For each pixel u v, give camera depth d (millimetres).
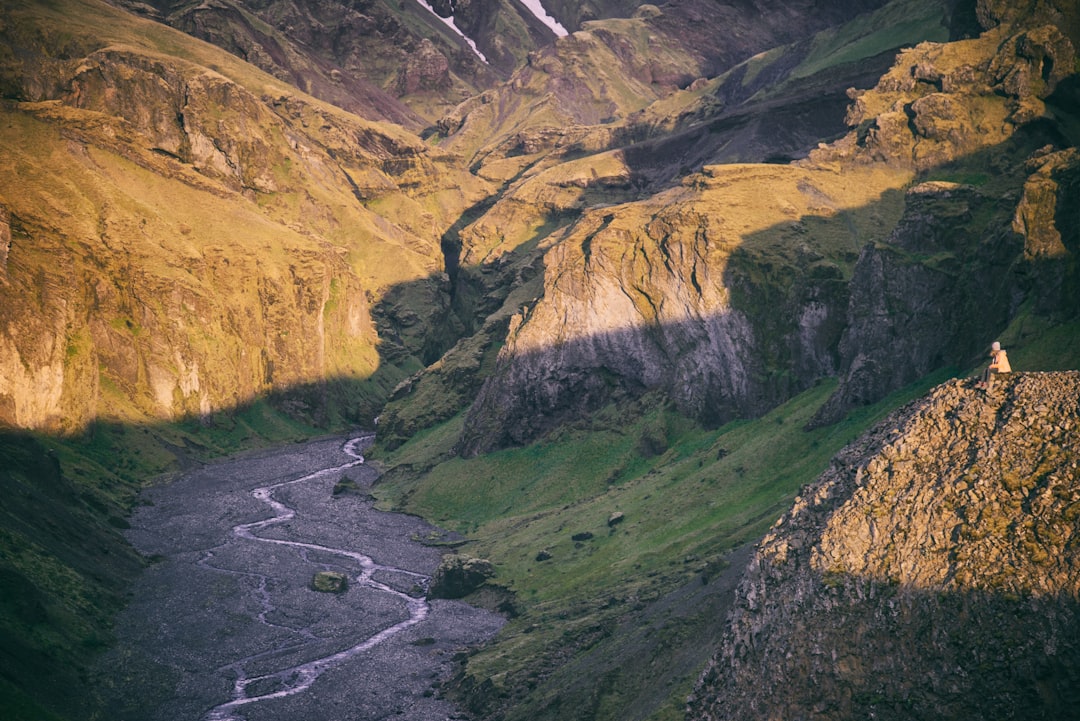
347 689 98625
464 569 129500
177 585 130375
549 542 138000
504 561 136000
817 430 132250
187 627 115312
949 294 129875
